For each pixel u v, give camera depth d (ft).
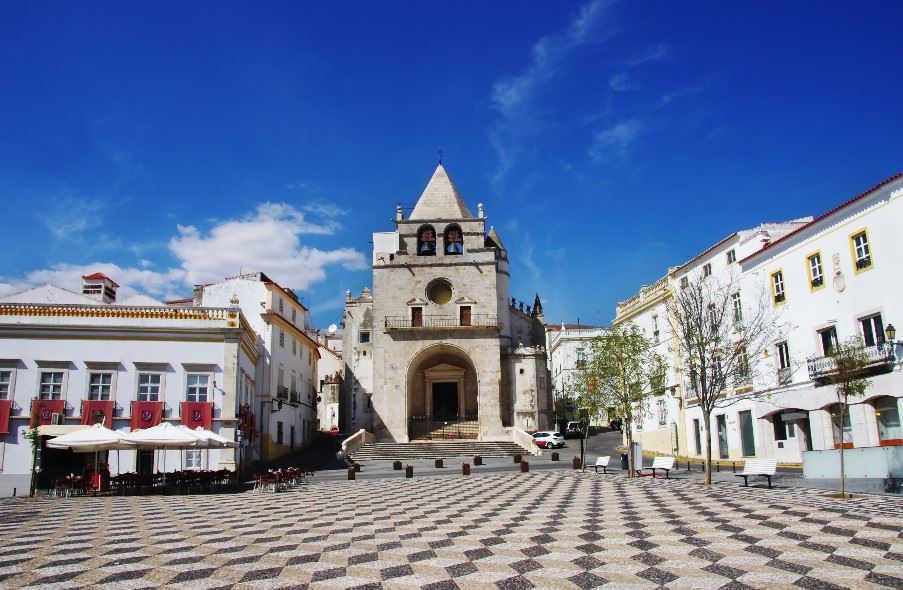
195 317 113.39
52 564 35.24
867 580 27.96
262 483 89.66
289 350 172.55
